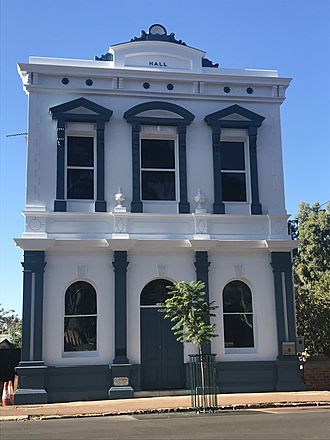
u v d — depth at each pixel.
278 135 21.39
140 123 20.53
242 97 21.39
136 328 19.23
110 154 20.28
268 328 19.95
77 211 19.67
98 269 19.41
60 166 19.81
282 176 21.11
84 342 19.08
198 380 16.08
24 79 20.44
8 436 11.34
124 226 19.77
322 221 37.75
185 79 21.06
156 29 21.59
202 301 16.92
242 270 20.14
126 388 18.56
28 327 18.59
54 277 19.16
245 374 19.52
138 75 20.83
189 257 19.97
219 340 19.61
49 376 18.53
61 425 13.25
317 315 22.84
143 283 19.58
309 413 14.55
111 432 11.65
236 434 10.86
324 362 20.50
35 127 20.02
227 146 21.22
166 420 13.62
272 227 20.59
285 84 21.66
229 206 20.69
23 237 18.97
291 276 20.30
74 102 20.16
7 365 21.86
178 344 19.45
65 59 20.64
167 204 20.34
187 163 20.67
